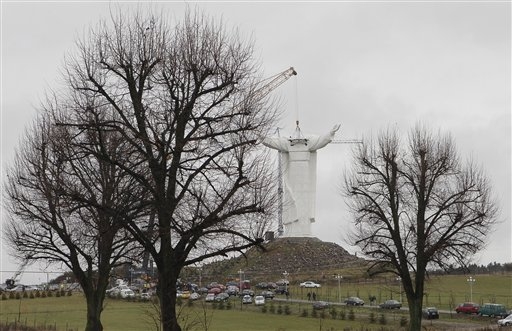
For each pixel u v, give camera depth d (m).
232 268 166.38
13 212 39.66
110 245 36.03
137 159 32.66
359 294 126.50
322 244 178.25
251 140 27.97
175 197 29.94
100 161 32.97
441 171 49.91
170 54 28.66
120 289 102.25
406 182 50.81
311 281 147.38
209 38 29.14
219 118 28.27
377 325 76.88
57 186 33.41
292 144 170.75
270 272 160.75
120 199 35.09
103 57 29.33
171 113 28.53
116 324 69.00
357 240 51.62
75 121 34.53
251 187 28.64
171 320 26.97
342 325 77.00
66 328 59.97
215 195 29.33
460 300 118.69
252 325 75.56
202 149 29.17
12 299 98.81
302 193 172.50
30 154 38.84
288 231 177.38
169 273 27.23
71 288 109.12
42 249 37.62
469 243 48.38
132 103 28.47
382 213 49.94
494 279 154.25
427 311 91.06
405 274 49.31
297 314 90.25
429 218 49.72
